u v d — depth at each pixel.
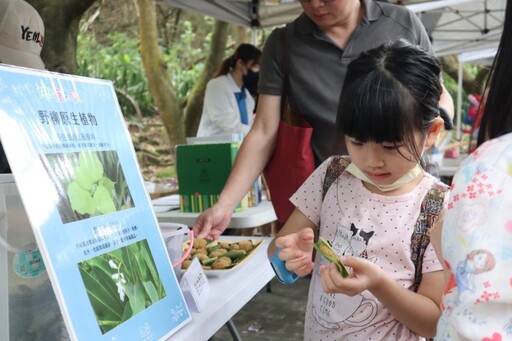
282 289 3.34
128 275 0.72
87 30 6.78
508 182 0.53
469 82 7.76
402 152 0.82
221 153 1.96
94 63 6.71
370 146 0.83
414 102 0.80
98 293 0.65
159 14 7.18
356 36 1.38
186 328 0.78
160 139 6.84
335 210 0.96
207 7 3.99
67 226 0.65
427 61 0.83
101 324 0.64
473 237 0.52
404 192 0.91
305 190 1.05
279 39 1.48
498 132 0.64
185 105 6.68
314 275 1.00
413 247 0.88
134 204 0.80
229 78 3.71
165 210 2.11
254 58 3.71
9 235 0.66
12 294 0.66
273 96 1.46
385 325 0.88
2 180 0.65
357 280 0.75
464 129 5.75
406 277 0.87
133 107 6.86
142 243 0.78
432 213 0.88
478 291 0.50
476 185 0.54
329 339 0.92
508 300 0.49
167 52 7.22
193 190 2.01
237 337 2.06
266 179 1.49
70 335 0.59
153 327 0.72
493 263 0.50
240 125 3.61
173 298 0.79
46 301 0.72
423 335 0.83
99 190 0.73
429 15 5.14
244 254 1.24
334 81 1.39
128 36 6.95
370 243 0.89
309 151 1.41
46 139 0.66
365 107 0.80
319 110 1.41
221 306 0.89
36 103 0.67
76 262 0.64
